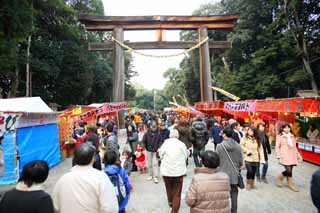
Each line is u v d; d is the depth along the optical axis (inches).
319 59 855.7
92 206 93.4
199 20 864.9
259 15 1147.3
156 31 876.0
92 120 650.2
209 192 114.8
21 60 790.5
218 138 363.6
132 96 1987.0
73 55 1067.9
